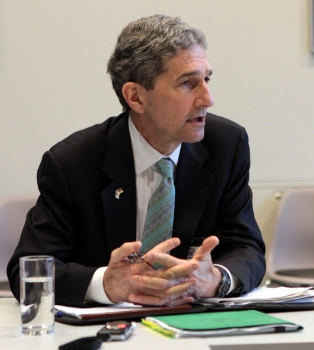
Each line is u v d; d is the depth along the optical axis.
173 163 2.36
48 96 4.23
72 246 2.30
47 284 1.57
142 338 1.46
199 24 4.24
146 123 2.28
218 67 4.24
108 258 2.30
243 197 2.43
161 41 2.14
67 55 4.23
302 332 1.51
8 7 4.20
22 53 4.21
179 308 1.72
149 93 2.20
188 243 2.31
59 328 1.63
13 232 3.64
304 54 4.26
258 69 4.26
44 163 2.34
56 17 4.22
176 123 2.17
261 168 4.26
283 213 3.83
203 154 2.41
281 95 4.26
